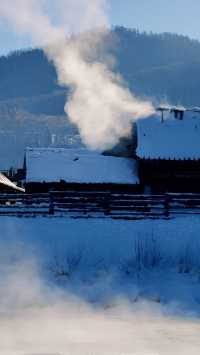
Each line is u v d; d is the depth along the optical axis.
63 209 41.56
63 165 55.09
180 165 56.19
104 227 34.41
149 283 22.14
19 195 41.72
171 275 23.53
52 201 40.59
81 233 32.41
